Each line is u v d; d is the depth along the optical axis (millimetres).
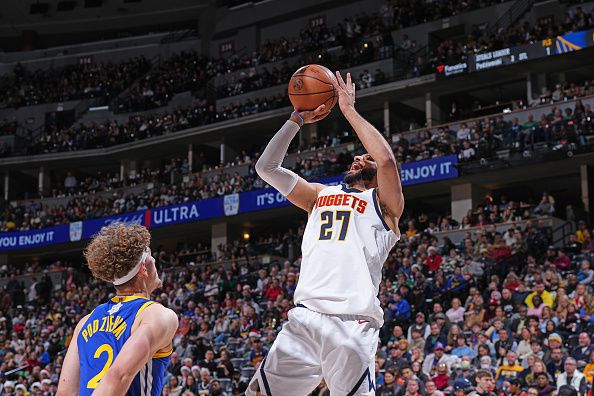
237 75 48375
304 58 45625
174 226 42562
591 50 34875
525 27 37625
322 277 5531
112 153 49219
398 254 28109
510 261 25906
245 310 27219
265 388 5512
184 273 36156
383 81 40625
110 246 5023
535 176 34531
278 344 5527
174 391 21719
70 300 36719
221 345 26219
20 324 35031
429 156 35156
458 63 37969
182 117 47781
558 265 24609
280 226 43094
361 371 5355
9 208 48000
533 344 17859
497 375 17828
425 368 19281
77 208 45688
